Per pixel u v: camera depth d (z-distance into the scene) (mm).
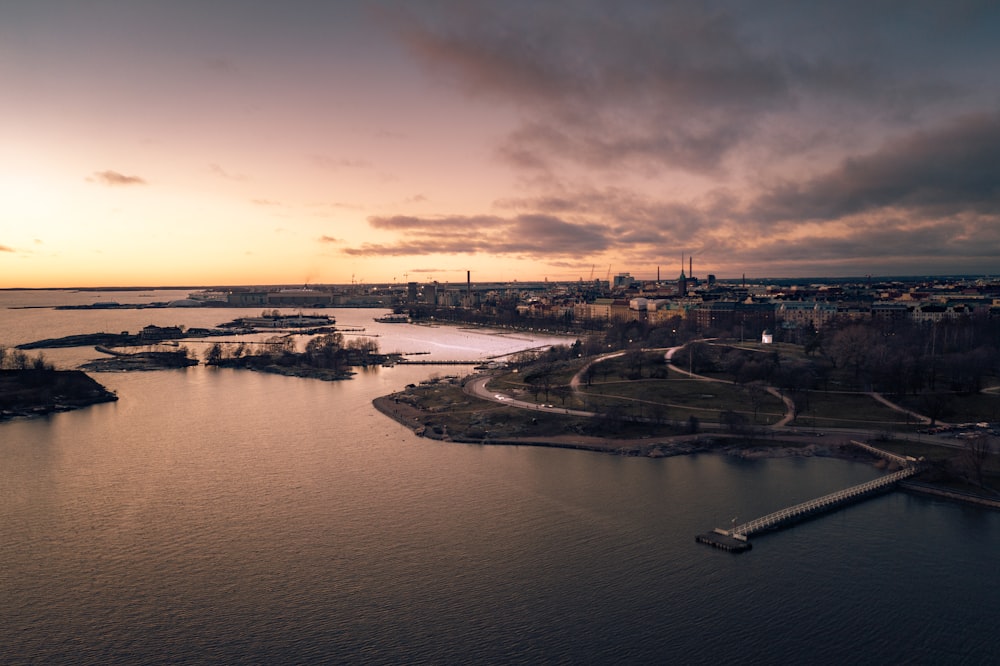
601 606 191500
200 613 189250
